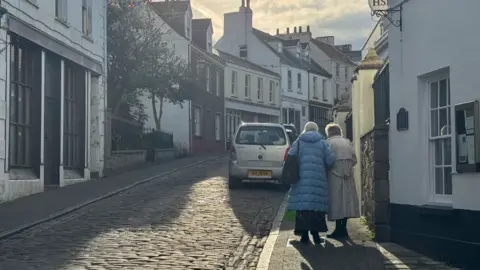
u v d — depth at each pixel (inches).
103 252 351.3
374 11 360.8
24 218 464.8
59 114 702.5
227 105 1715.1
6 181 555.5
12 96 591.8
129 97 1139.3
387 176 370.3
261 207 537.6
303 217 361.4
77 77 788.6
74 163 770.2
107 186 690.8
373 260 315.9
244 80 1830.7
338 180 374.9
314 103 2262.6
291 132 840.3
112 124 972.6
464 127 287.1
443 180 322.0
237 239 394.3
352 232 403.9
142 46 1056.2
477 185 277.0
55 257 338.3
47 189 661.9
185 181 755.4
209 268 313.6
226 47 2087.8
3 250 359.9
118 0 1038.4
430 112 332.8
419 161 332.5
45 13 650.2
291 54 2210.9
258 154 659.4
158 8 1433.3
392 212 364.5
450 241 299.7
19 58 609.3
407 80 344.5
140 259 332.8
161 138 1208.8
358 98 502.6
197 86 1194.0
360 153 481.7
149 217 480.1
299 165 366.9
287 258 326.0
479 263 273.3
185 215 489.4
